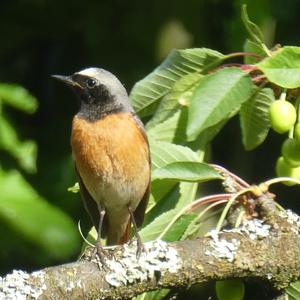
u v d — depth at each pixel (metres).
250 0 15.78
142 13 16.62
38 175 15.47
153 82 9.45
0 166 13.12
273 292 8.51
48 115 16.83
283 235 8.45
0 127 13.62
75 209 15.21
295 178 8.96
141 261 8.16
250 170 16.66
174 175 8.93
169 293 9.97
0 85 13.51
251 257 8.32
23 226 12.55
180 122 9.56
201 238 8.39
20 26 16.98
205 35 16.73
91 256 8.17
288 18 15.79
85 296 7.98
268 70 8.31
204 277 8.27
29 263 15.57
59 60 17.27
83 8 16.83
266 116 9.52
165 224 9.13
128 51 16.55
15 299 7.71
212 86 8.43
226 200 8.98
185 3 16.48
